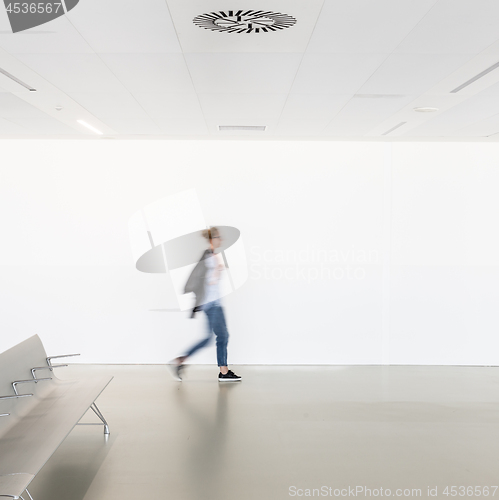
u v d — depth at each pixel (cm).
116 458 383
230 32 296
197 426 449
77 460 379
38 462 281
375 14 270
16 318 648
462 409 498
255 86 406
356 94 431
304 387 565
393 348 663
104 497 326
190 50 326
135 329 651
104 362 651
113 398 523
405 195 661
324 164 657
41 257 647
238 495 329
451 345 663
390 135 621
